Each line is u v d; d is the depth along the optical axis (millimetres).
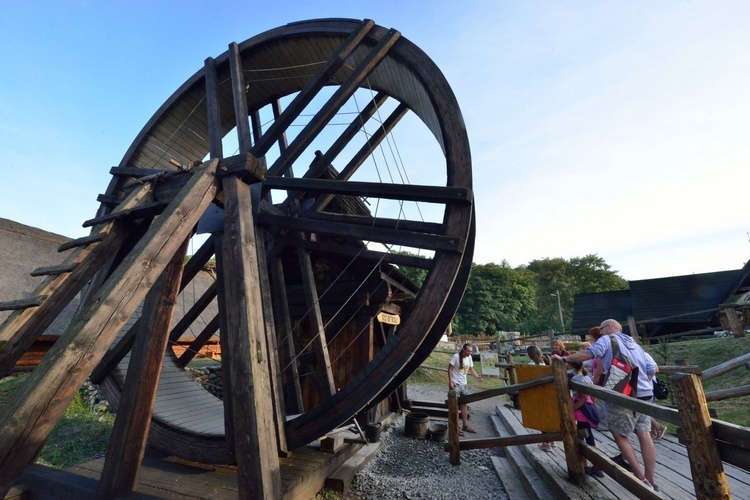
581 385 3008
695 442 1564
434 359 16969
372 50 4684
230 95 6402
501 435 5926
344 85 4586
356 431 5152
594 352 3107
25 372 6203
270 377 3838
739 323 10891
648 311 17078
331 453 4113
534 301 59438
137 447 2760
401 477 4297
